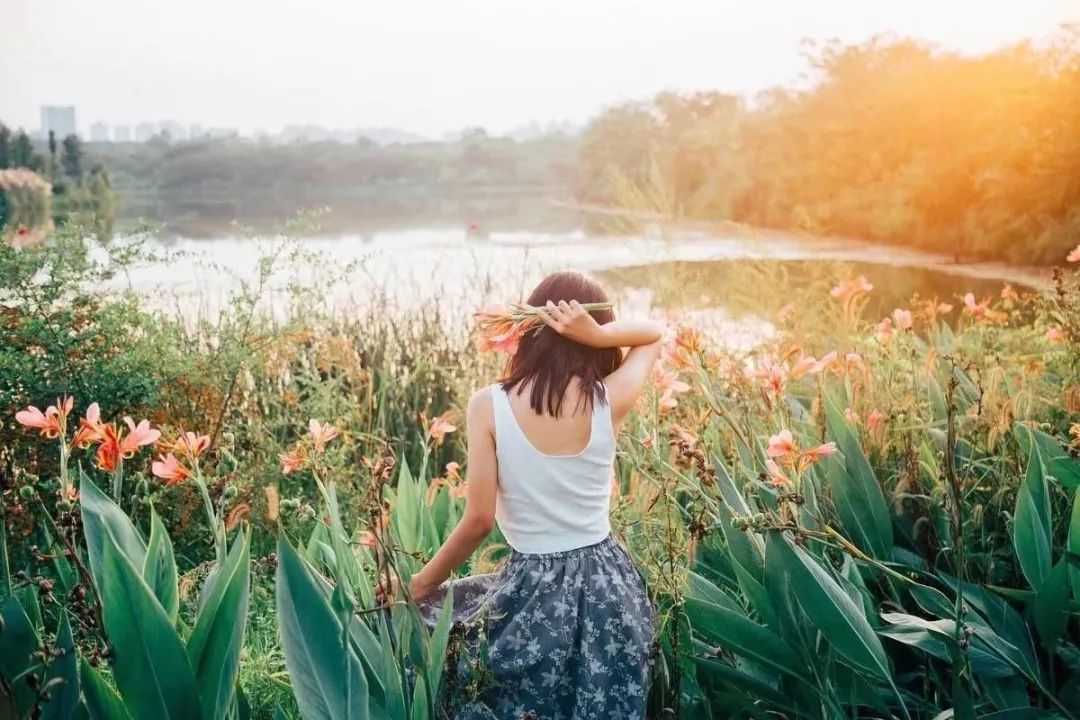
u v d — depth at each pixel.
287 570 1.70
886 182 21.66
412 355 5.48
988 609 2.32
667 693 2.22
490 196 63.41
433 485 2.71
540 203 48.59
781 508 2.13
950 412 2.11
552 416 2.02
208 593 1.91
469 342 5.40
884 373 3.53
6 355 3.58
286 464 2.19
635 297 6.30
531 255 8.93
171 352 4.06
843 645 2.02
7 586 1.90
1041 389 3.48
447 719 1.92
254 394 4.40
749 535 2.32
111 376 3.73
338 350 4.46
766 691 2.23
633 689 2.01
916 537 2.79
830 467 2.64
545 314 2.04
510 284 6.73
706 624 2.17
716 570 2.66
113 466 1.92
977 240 17.98
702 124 29.86
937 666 2.52
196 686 1.59
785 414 2.83
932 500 2.74
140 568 1.85
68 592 1.95
